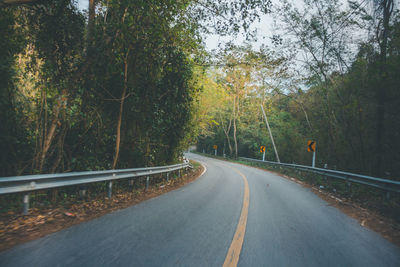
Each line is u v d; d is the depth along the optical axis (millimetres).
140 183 11875
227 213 6168
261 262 3363
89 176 6621
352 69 13094
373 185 8898
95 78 8812
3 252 3246
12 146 7586
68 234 4090
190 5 10078
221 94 32125
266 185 12492
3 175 7684
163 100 12992
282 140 27344
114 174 7762
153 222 5059
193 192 9383
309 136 21469
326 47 14172
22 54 7719
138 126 11648
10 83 7258
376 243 4457
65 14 8195
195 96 15273
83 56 8648
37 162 7586
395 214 6656
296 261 3461
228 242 4082
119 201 7359
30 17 7836
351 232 5090
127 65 9695
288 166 21359
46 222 4730
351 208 7723
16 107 7699
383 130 11141
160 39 10250
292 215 6332
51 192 7711
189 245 3846
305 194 10250
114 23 8250
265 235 4562
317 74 15805
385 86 10359
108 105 10133
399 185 7508
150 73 10906
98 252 3383
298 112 24391
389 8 10594
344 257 3697
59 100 7809
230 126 46250
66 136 9008
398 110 10672
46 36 7934
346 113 13703
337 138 15516
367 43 12117
